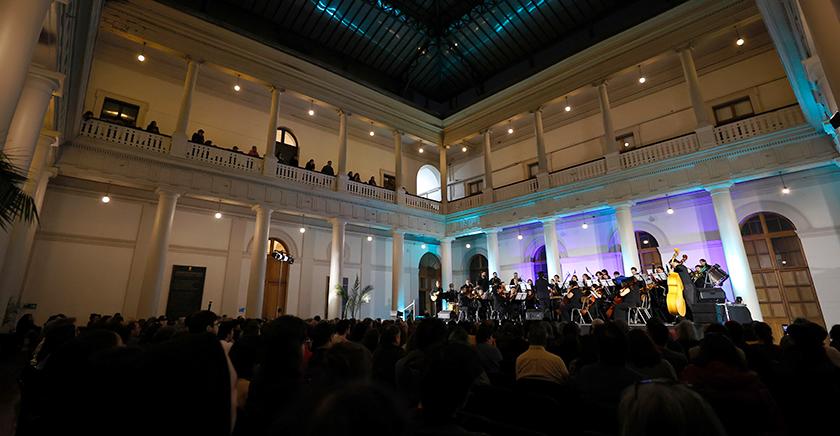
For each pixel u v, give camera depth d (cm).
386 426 76
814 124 1132
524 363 421
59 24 611
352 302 1817
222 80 1714
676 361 445
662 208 1620
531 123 2134
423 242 2370
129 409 137
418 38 2033
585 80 1656
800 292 1301
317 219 1958
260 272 1423
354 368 259
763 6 850
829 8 415
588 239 1836
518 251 2120
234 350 320
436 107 2373
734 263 1222
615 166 1511
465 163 2425
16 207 360
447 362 178
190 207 1614
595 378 338
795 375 324
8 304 1071
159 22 1327
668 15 1434
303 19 1788
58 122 927
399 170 1975
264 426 224
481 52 2064
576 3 1741
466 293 1658
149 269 1205
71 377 198
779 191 1376
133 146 1228
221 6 1638
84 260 1359
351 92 1828
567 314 1395
